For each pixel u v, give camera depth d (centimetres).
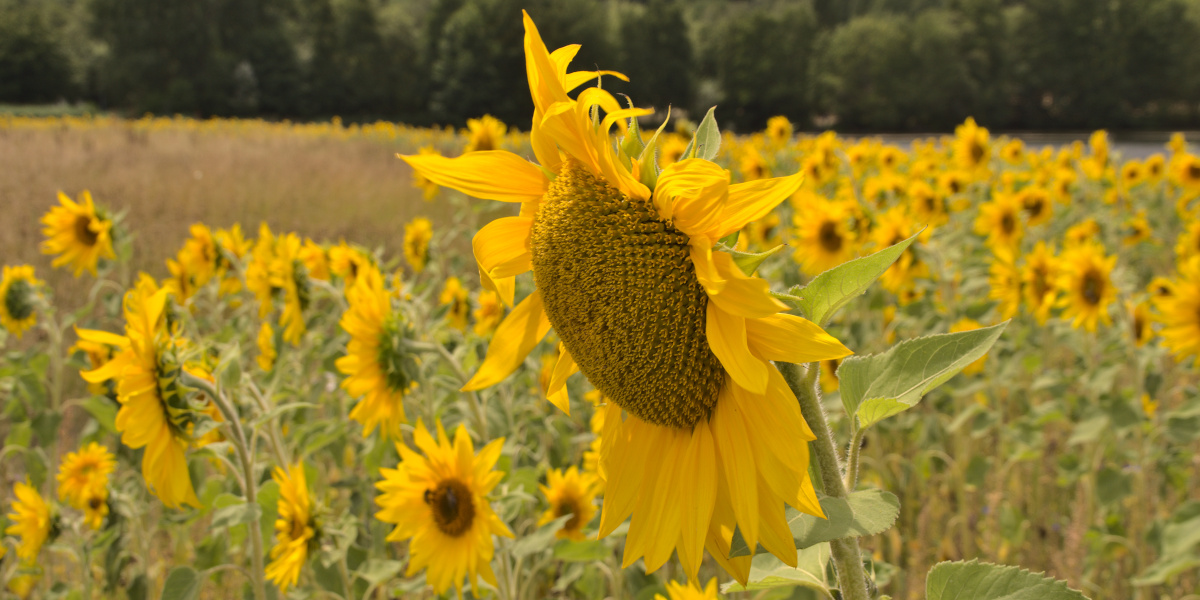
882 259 128
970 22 7075
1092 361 518
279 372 412
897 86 6981
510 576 339
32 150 2488
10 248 1193
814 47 7525
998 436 612
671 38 7619
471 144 675
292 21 8181
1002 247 662
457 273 713
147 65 7475
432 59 7844
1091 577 432
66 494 406
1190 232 631
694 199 133
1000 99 6981
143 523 491
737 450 138
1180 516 369
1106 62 6762
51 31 8188
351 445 512
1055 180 1012
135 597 410
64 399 676
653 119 4000
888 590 430
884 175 913
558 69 148
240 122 5281
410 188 1934
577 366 168
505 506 343
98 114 7062
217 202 1658
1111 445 509
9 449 453
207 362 347
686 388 145
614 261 144
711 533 150
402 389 350
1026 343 638
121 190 1744
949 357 138
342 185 1955
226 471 418
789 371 143
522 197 169
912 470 500
